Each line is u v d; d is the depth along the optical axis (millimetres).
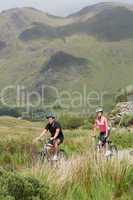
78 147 35344
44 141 34000
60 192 13336
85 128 89812
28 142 34312
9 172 11867
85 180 14562
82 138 41469
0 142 33781
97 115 27547
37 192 11922
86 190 14227
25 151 28984
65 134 56125
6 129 90188
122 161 16016
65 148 35438
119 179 15062
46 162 15797
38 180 12352
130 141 44656
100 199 13867
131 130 58156
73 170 14844
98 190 14250
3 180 11383
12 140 35469
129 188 14867
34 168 14773
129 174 15359
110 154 18062
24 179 11820
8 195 10891
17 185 11484
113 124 84250
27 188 11672
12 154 30016
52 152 23875
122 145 42562
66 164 15406
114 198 14250
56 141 24062
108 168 15273
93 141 26719
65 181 13930
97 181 14758
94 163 15281
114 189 14734
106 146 26422
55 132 24281
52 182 13469
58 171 14508
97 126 27422
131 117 80812
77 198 13641
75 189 13945
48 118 24062
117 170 15250
